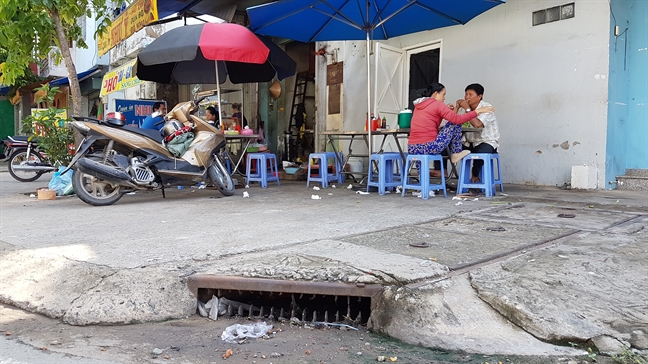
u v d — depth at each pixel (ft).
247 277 8.50
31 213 16.11
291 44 38.60
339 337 7.47
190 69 27.35
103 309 8.13
